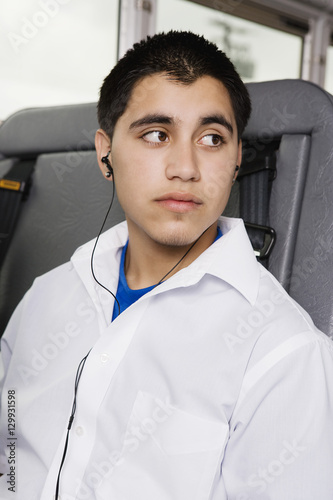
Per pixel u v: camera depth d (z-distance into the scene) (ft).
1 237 3.72
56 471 2.20
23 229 3.74
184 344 2.18
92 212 3.42
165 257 2.42
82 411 2.22
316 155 2.54
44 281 2.88
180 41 2.26
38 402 2.43
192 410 2.05
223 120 2.21
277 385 1.98
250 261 2.31
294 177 2.59
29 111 3.94
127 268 2.67
